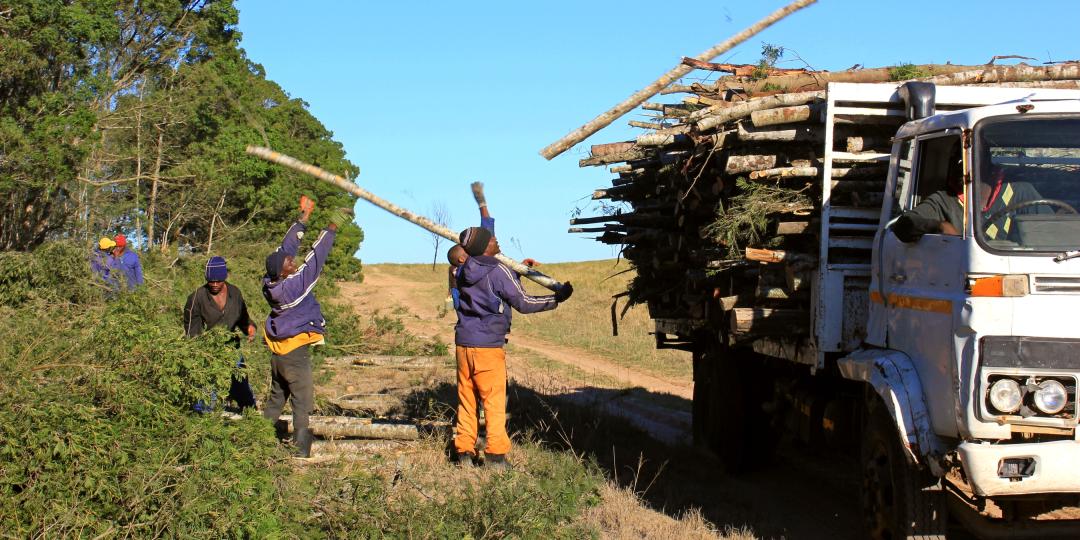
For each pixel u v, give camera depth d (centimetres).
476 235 794
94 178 2272
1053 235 529
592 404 1225
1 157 1853
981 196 543
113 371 561
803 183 715
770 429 899
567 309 3070
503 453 791
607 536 672
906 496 575
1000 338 515
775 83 805
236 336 795
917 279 586
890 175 647
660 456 959
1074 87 748
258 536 519
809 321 716
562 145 668
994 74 750
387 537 561
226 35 2550
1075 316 512
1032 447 516
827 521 742
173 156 2455
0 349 562
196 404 648
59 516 486
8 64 1814
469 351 789
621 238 1105
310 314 775
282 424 838
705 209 829
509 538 562
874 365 602
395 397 1120
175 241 2620
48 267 872
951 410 536
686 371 1703
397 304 3434
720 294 821
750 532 695
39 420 504
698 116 805
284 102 3066
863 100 683
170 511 501
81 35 1969
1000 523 554
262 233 2809
